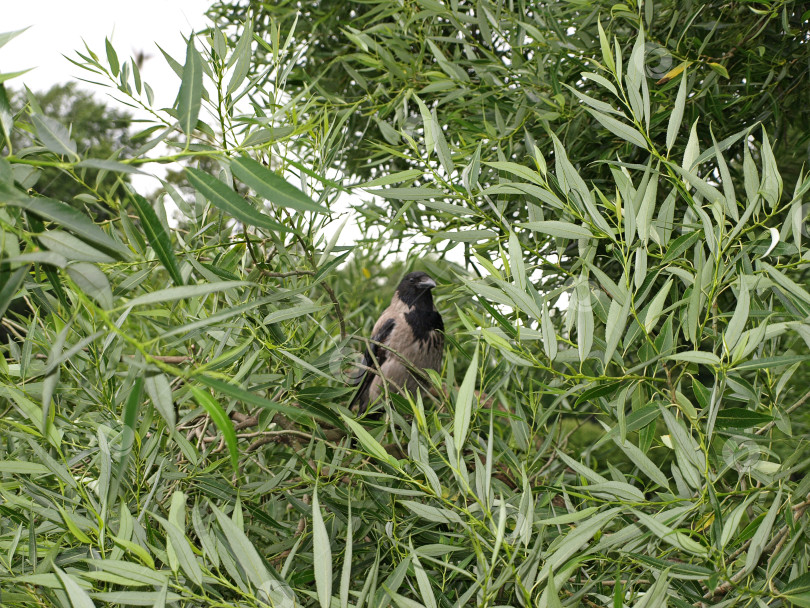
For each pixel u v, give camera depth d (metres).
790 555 1.63
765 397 2.25
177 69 2.01
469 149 2.90
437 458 2.26
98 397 2.35
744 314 1.65
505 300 1.94
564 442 3.50
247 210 1.34
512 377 3.00
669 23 3.21
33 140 2.02
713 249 1.79
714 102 2.99
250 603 1.53
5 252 1.34
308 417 2.33
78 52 1.97
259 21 4.48
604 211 2.32
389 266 5.32
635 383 1.87
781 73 3.08
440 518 1.74
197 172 1.35
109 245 1.27
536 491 2.17
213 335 2.28
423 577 1.59
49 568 1.81
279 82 2.43
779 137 3.40
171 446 2.64
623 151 3.25
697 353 1.65
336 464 2.29
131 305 1.22
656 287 2.68
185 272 2.20
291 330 2.67
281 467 2.78
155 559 2.07
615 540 1.78
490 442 1.64
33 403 1.90
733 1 3.11
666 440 2.19
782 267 1.82
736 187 3.52
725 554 1.75
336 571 2.26
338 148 2.46
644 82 1.92
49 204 1.24
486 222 2.41
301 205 1.30
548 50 3.26
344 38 4.80
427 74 3.40
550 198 1.97
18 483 2.05
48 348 2.33
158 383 1.38
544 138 3.33
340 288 5.00
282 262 2.68
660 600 1.52
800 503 1.77
